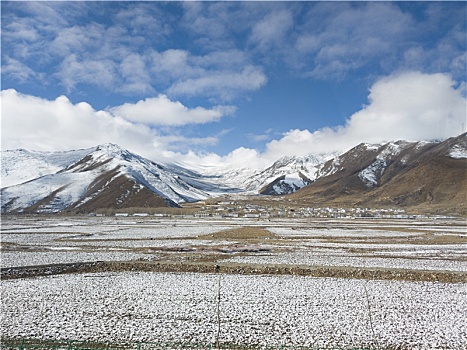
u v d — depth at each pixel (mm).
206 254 59156
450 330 28172
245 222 142125
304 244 71688
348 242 75500
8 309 31891
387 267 47875
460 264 50656
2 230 104625
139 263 49719
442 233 94625
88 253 59594
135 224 130750
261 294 36562
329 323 29297
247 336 26750
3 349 24234
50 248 66000
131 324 28703
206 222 142500
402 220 155750
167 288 38500
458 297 36188
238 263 50219
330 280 42375
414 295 36656
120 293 36719
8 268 47031
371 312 31781
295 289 38375
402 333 27562
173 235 89125
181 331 27469
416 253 60656
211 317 30297
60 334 26719
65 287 38875
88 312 31250
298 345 25453
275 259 54094
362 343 25891
